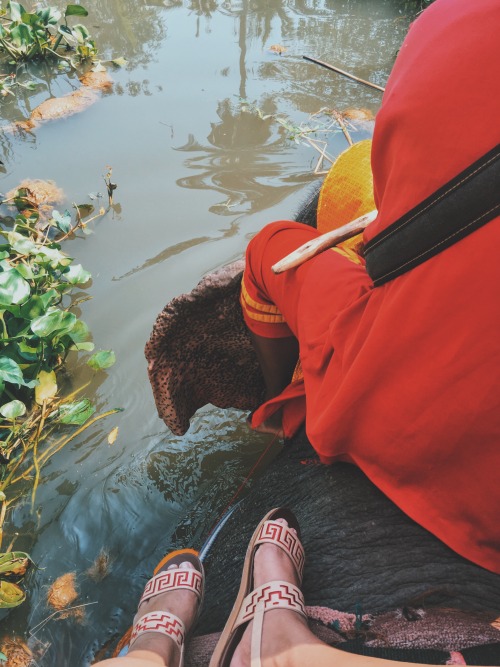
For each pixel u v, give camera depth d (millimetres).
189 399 2395
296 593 1265
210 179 4277
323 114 4938
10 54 5734
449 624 1119
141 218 3945
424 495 1218
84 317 3324
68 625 2162
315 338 1422
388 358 1120
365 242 1185
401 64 1087
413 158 1021
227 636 1245
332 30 6207
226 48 5863
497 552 1167
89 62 5641
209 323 2168
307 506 1587
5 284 2910
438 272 1021
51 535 2439
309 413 1396
